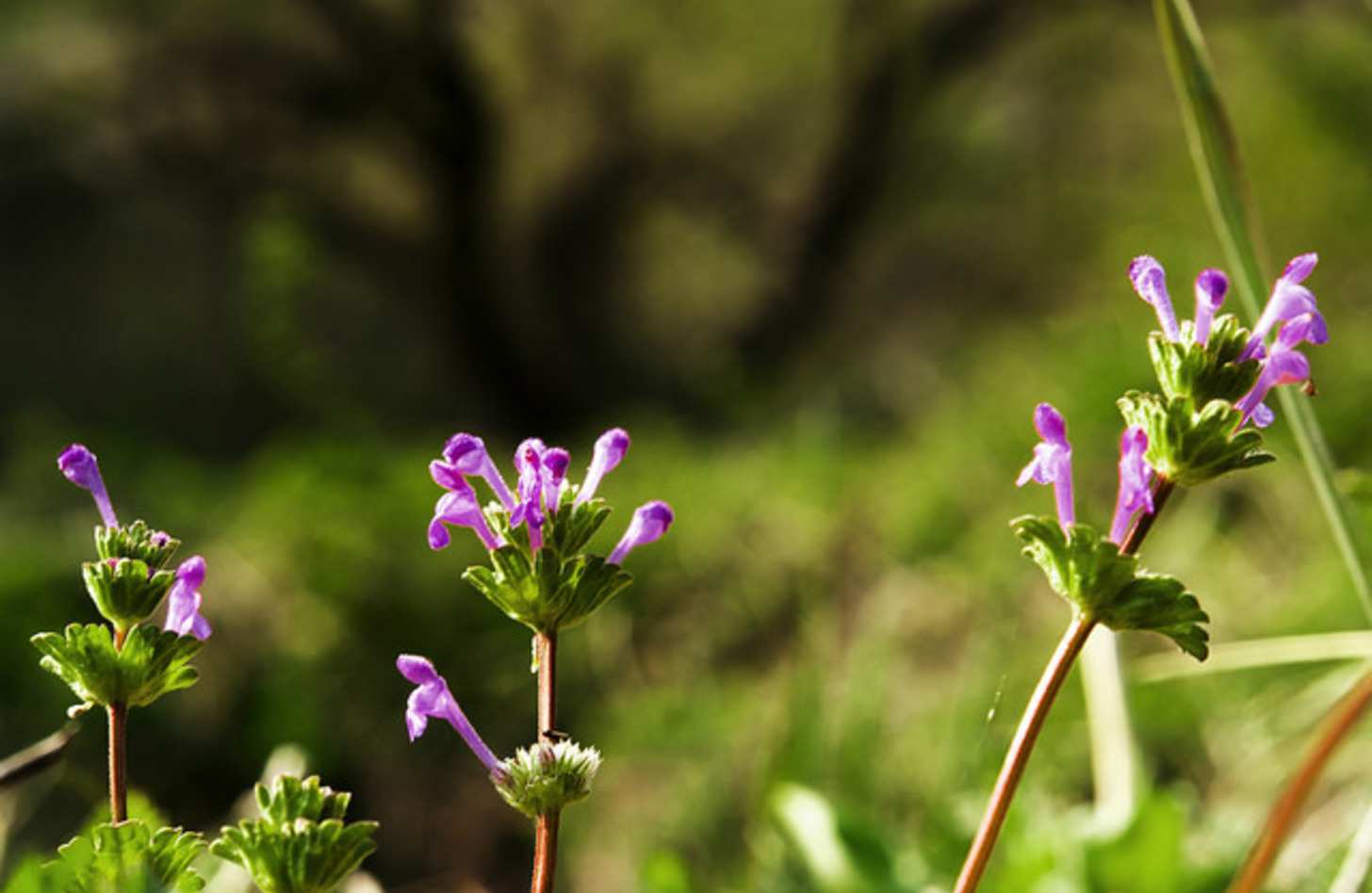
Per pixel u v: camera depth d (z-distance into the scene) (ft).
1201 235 8.49
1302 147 8.31
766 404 11.42
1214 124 1.83
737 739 4.05
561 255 16.85
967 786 3.03
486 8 15.05
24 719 5.28
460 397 16.85
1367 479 1.82
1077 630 1.28
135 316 16.28
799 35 15.67
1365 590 1.77
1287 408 1.81
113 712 1.32
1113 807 2.24
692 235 16.99
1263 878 1.62
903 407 8.65
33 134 14.93
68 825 3.71
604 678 5.47
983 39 14.84
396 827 5.18
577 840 4.37
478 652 5.85
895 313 14.70
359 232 16.20
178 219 16.21
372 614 5.86
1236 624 3.90
